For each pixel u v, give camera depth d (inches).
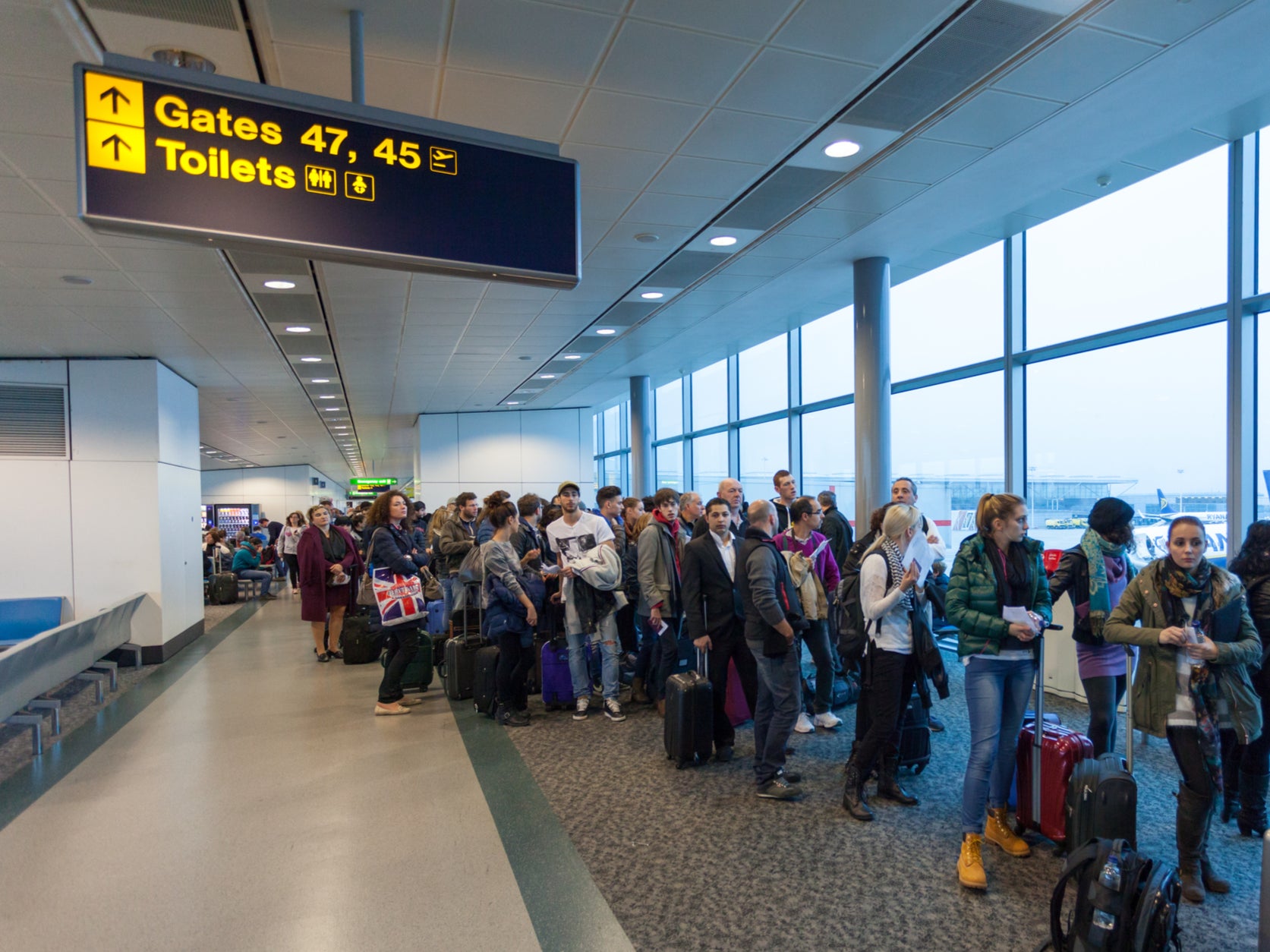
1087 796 109.7
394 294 261.1
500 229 116.6
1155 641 111.3
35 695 200.5
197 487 394.3
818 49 133.2
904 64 139.7
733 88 144.7
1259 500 191.0
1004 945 99.4
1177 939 89.0
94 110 91.3
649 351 410.6
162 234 94.7
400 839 136.9
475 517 273.1
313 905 115.0
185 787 167.5
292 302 259.9
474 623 256.5
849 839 131.2
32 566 307.6
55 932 109.4
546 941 103.3
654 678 217.9
